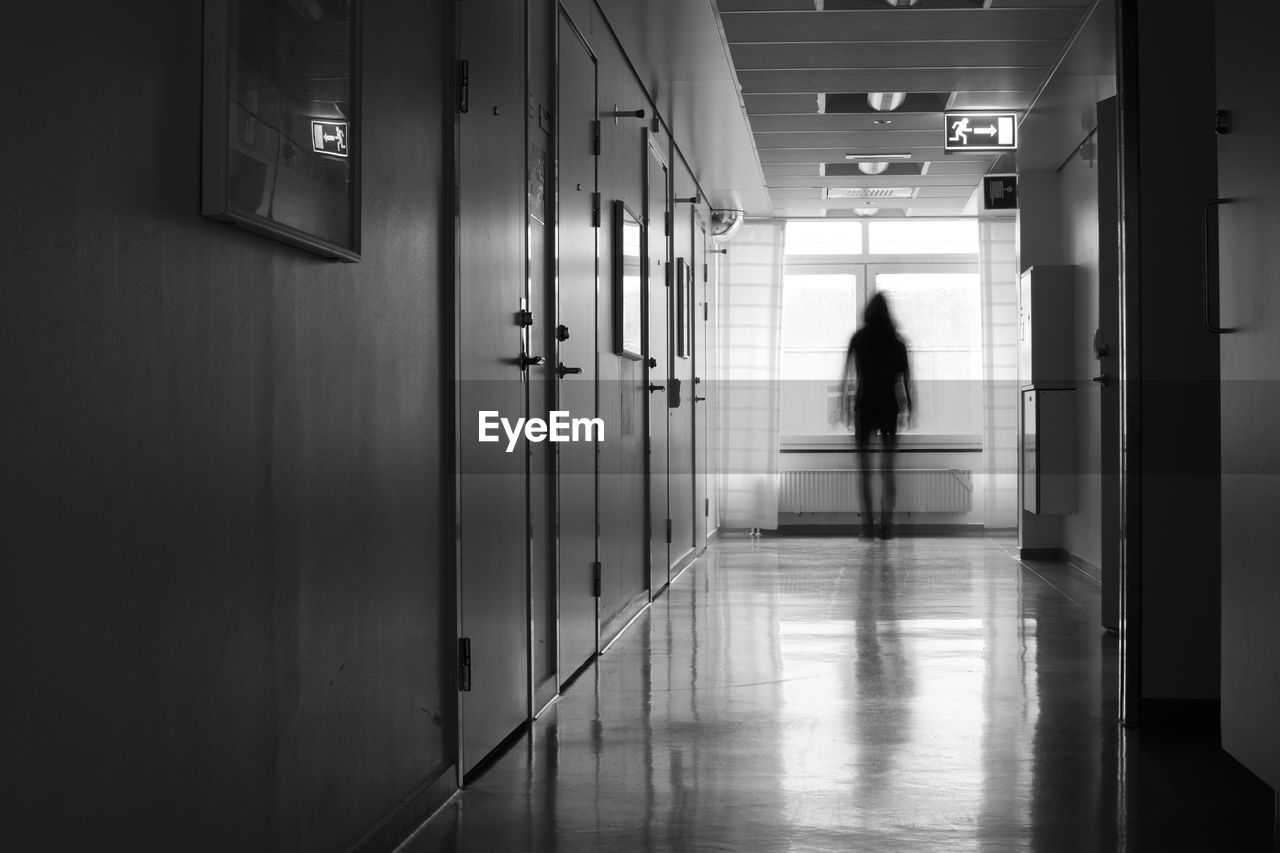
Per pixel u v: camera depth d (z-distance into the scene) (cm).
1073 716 452
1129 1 432
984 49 687
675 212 922
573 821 328
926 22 641
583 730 434
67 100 165
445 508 355
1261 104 294
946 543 1152
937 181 1082
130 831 183
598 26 612
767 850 304
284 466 239
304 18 238
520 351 447
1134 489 434
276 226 224
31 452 158
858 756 396
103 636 175
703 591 819
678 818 330
